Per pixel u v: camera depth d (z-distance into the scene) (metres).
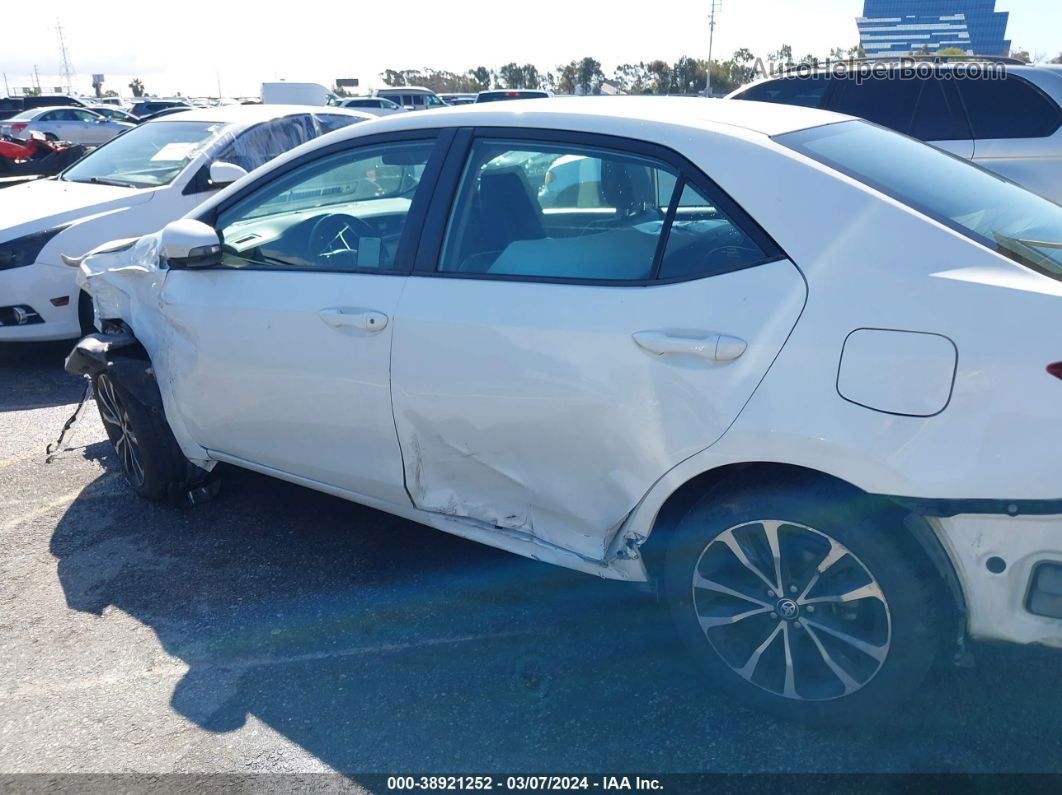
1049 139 6.27
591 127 2.72
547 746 2.51
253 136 7.09
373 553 3.62
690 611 2.58
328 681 2.83
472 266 2.84
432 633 3.06
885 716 2.53
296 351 3.16
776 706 2.51
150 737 2.60
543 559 2.81
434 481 2.99
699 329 2.36
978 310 2.09
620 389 2.48
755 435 2.28
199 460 3.81
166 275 3.64
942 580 2.23
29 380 6.04
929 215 2.33
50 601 3.34
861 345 2.18
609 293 2.54
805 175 2.40
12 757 2.54
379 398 2.98
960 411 2.08
